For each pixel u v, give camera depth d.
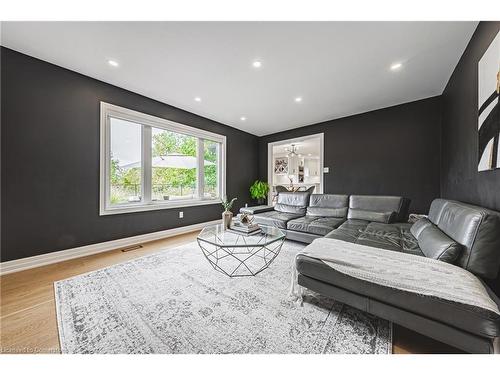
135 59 2.24
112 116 2.89
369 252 1.51
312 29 1.76
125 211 3.03
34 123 2.24
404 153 3.44
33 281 1.88
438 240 1.41
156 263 2.29
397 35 1.83
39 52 2.14
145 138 3.34
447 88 2.71
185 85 2.85
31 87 2.22
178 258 2.45
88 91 2.63
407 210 2.95
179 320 1.33
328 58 2.19
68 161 2.49
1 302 1.55
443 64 2.29
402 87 2.87
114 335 1.20
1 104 2.06
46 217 2.33
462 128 2.15
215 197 4.64
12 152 2.12
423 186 3.26
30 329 1.26
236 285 1.79
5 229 2.09
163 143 3.64
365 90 2.97
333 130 4.31
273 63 2.29
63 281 1.87
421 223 2.05
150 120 3.30
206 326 1.28
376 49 2.03
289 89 2.95
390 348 1.10
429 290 1.04
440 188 3.10
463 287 1.01
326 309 1.45
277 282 1.84
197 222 4.16
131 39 1.92
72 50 2.10
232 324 1.30
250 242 2.04
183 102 3.47
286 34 1.83
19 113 2.15
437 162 3.14
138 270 2.11
